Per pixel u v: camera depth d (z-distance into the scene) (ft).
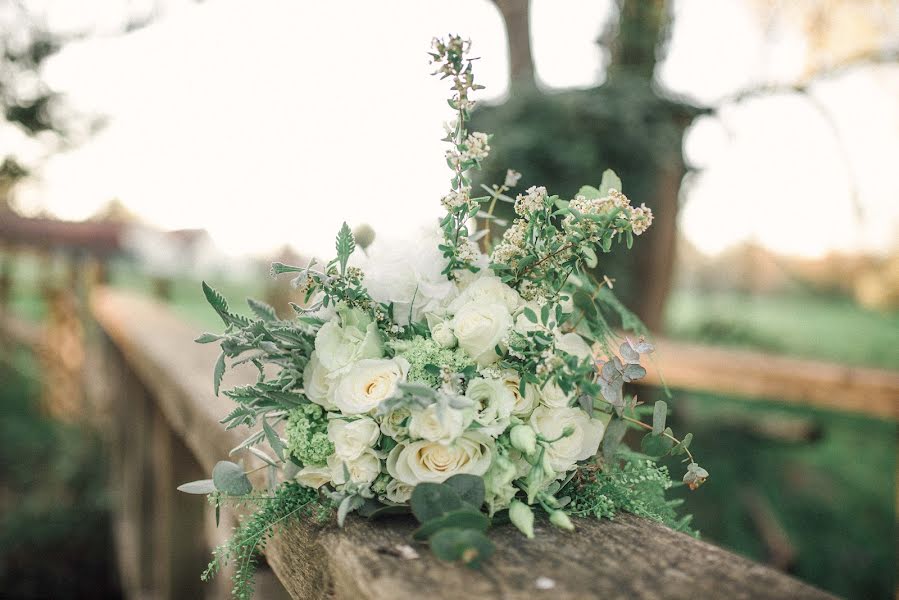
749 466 14.23
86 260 33.17
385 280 3.06
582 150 11.51
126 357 15.24
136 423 13.96
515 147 11.45
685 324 23.84
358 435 2.81
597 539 2.60
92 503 20.11
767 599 2.05
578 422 3.03
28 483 21.75
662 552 2.45
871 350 24.30
